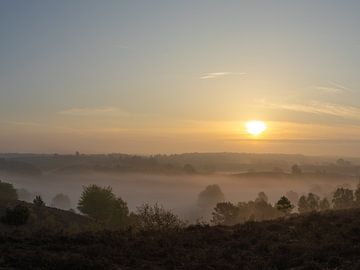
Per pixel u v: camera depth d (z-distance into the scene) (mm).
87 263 16469
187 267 17312
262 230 25250
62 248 18984
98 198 59031
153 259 18641
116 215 55281
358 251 19281
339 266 17328
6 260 16016
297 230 24859
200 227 26812
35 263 16078
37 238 20750
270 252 19969
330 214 29938
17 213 42625
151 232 24547
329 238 22047
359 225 24391
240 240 22641
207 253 19750
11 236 20828
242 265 17984
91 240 21000
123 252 19141
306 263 17703
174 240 22156
